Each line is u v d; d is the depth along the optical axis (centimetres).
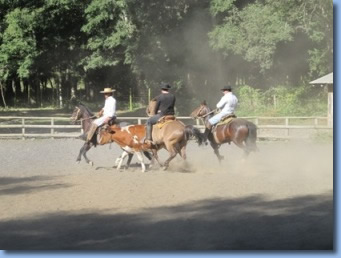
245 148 1761
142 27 4119
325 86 3962
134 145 1761
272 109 3703
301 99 3866
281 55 4112
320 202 1253
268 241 923
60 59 4728
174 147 1727
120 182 1546
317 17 3781
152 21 4088
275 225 1038
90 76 5609
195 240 937
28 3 3953
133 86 5638
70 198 1334
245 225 1042
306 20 3722
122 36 4038
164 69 4284
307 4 3734
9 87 6194
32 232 1015
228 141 1798
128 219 1107
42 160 2106
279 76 4300
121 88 5725
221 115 1811
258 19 3609
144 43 4122
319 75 4056
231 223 1059
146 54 4175
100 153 2330
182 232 995
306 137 2762
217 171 1761
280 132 2903
